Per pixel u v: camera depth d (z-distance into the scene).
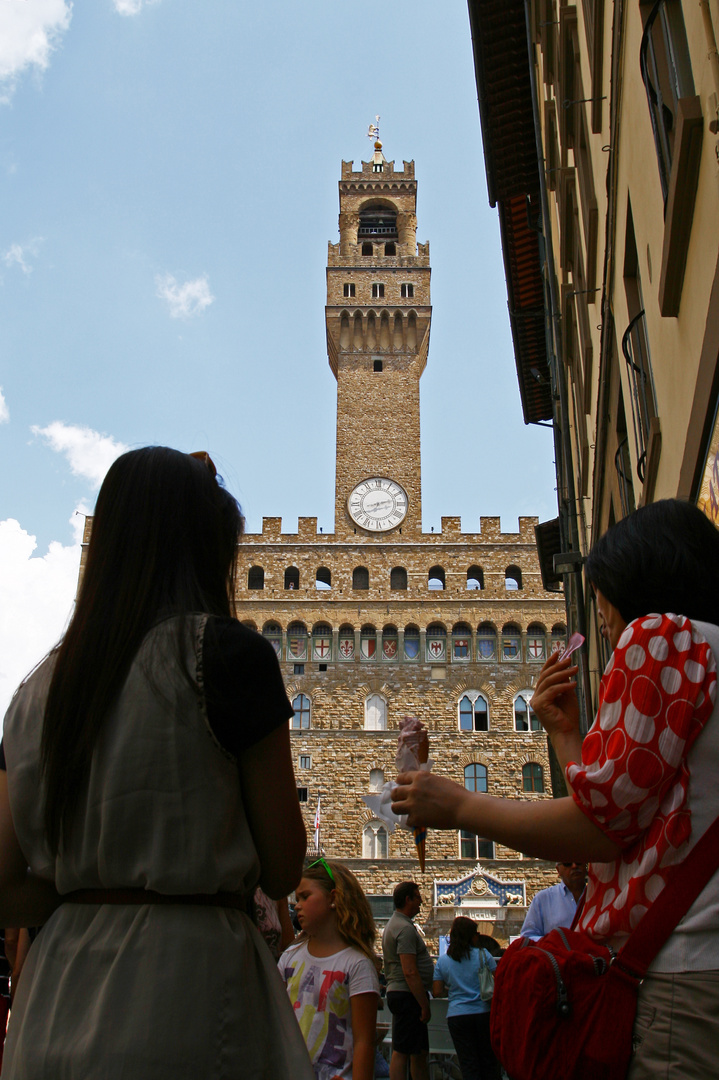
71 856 2.85
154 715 2.87
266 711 2.97
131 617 3.04
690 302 8.42
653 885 2.90
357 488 62.94
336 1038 6.70
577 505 26.86
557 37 17.97
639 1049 2.80
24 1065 2.62
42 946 2.82
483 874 51.31
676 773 2.95
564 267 21.89
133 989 2.62
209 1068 2.59
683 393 9.05
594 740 3.04
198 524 3.35
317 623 58.44
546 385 36.06
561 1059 2.85
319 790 54.50
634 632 3.10
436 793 3.25
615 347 14.31
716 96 6.79
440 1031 12.64
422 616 58.47
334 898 7.18
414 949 11.15
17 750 3.07
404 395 66.62
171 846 2.77
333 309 68.38
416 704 56.41
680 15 8.35
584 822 2.95
